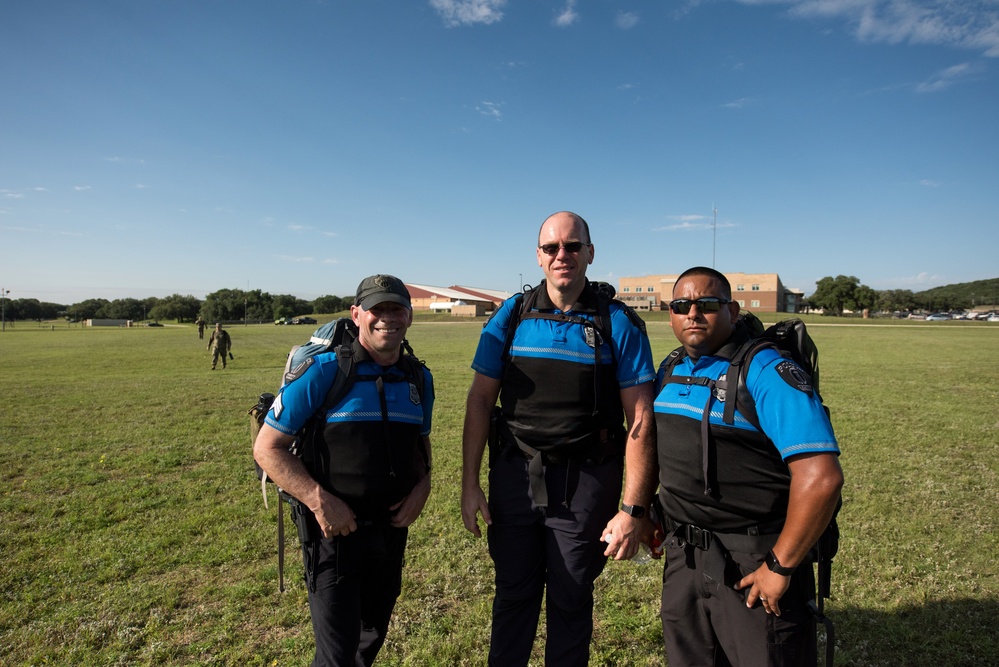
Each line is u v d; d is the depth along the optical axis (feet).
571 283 8.40
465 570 14.19
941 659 10.50
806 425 6.42
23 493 20.33
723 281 7.59
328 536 7.91
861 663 10.39
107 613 12.18
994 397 40.88
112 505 18.95
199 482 21.57
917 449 25.70
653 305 381.40
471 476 9.03
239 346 108.99
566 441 8.29
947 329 175.01
